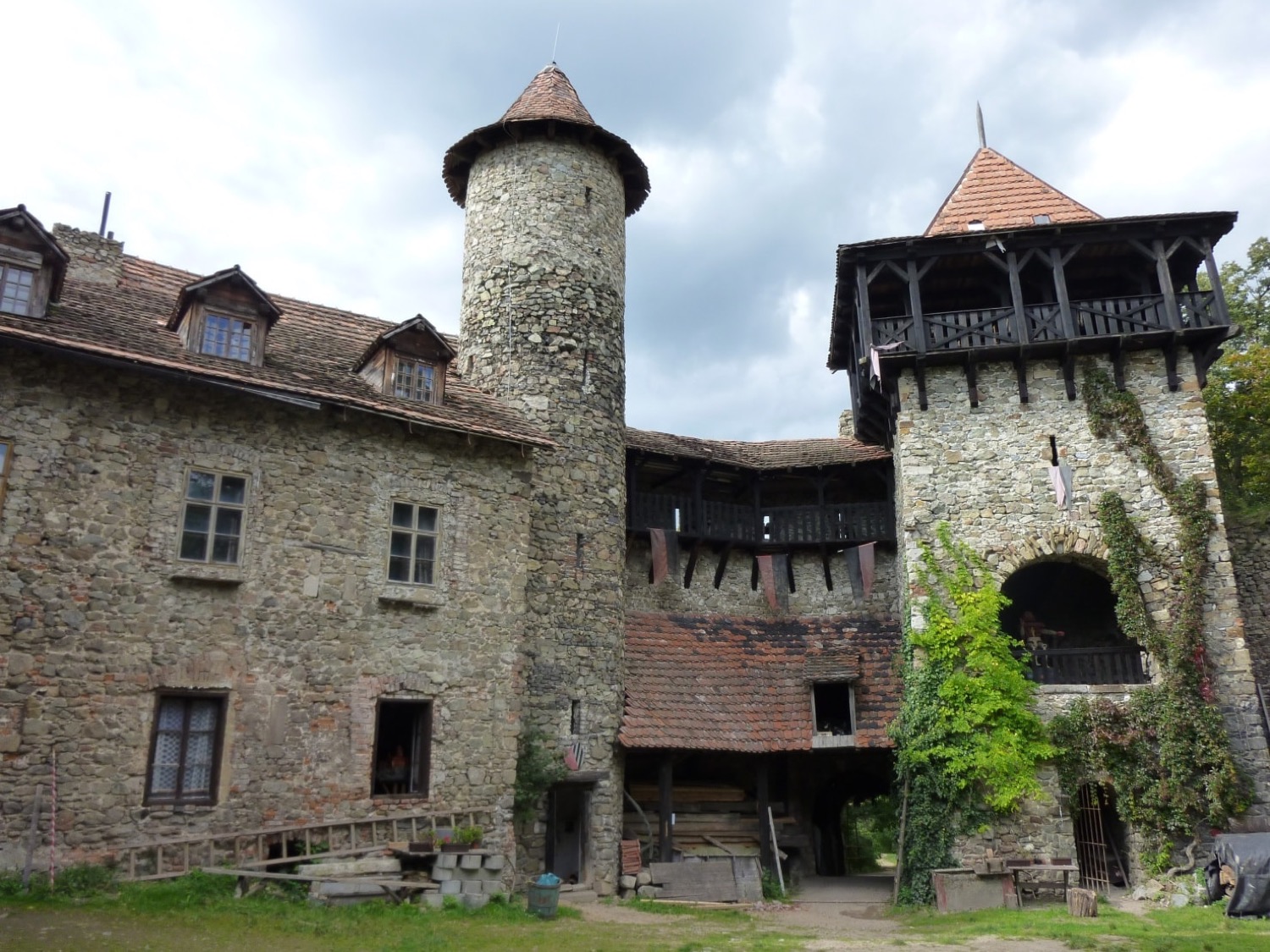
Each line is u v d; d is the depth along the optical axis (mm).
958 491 19141
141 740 12609
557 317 19562
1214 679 17250
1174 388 19000
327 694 14141
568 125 20625
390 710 15164
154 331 14820
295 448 14680
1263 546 21641
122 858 12180
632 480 22109
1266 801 16516
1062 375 19562
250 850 13117
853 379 23562
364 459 15297
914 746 17828
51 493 12594
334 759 14000
